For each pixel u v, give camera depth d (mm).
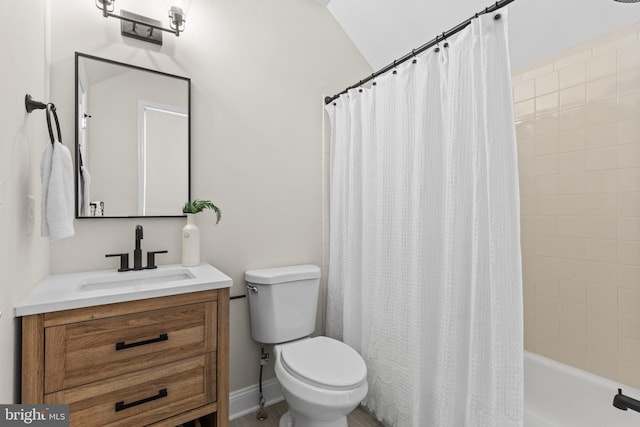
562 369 1735
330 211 2209
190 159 1702
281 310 1803
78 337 1011
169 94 1650
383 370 1711
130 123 1550
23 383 923
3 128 814
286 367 1499
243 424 1792
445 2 1836
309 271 1912
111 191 1501
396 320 1642
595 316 1683
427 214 1446
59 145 1062
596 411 1597
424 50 1486
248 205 1917
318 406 1325
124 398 1093
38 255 1188
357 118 1966
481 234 1202
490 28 1170
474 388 1206
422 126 1454
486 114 1153
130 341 1104
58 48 1388
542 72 1884
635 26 1527
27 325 931
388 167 1710
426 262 1447
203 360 1258
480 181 1199
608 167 1633
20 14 965
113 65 1513
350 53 2387
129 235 1547
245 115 1907
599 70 1650
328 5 2254
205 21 1774
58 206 1031
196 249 1609
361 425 1770
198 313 1250
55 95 1379
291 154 2094
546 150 1876
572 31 1690
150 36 1592
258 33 1965
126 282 1396
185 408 1217
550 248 1865
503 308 1120
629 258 1571
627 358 1573
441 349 1369
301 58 2143
